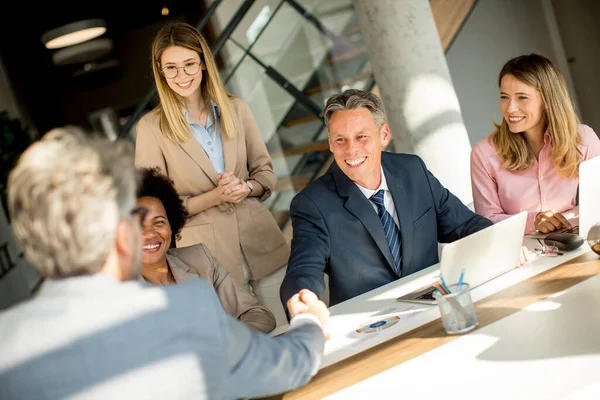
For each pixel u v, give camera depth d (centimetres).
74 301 117
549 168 293
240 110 331
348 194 259
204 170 320
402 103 436
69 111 1016
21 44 985
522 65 282
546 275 214
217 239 322
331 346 197
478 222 274
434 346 178
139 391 116
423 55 431
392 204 265
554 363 151
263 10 574
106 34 1004
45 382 113
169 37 305
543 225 264
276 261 333
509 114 287
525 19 590
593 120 614
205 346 121
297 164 581
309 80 587
